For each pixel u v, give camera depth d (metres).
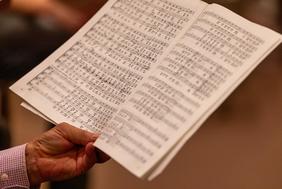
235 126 3.05
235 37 1.36
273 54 3.28
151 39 1.45
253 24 1.38
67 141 1.39
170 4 1.50
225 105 3.15
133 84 1.39
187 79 1.31
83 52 1.51
